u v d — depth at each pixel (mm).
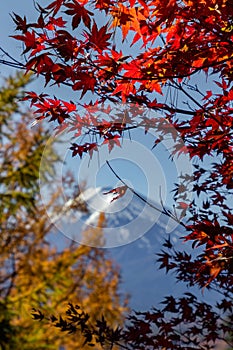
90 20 2818
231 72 3375
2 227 14258
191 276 4426
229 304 4562
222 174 3814
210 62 3234
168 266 4215
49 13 2801
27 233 14344
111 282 14062
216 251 3389
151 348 4492
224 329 4535
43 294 13891
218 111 3471
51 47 2922
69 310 4520
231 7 2820
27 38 2900
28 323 13414
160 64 3070
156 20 2797
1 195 14250
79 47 2938
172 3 2752
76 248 14383
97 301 13609
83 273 14227
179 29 2971
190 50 3041
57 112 3273
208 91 3512
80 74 3018
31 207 14219
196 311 4523
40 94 3254
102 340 4469
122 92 3250
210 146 3512
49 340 13023
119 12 2826
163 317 4508
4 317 13461
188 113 3463
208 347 4527
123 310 13141
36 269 14188
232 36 3021
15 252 14281
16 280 14172
